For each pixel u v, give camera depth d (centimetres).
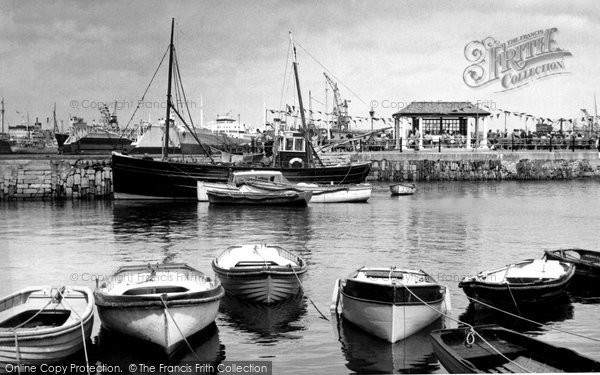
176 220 3881
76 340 1426
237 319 1731
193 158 6981
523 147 7819
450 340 1391
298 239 3062
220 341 1561
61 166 5403
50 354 1369
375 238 3097
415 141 7475
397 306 1523
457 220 3828
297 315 1769
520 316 1758
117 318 1484
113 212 4344
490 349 1375
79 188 5406
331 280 2153
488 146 7819
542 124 8206
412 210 4419
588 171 7312
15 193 5322
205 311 1521
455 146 7594
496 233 3281
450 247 2830
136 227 3547
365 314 1574
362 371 1369
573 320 1736
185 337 1482
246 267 1872
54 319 1521
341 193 4988
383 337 1555
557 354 1325
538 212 4241
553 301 1844
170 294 1451
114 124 8612
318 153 7138
